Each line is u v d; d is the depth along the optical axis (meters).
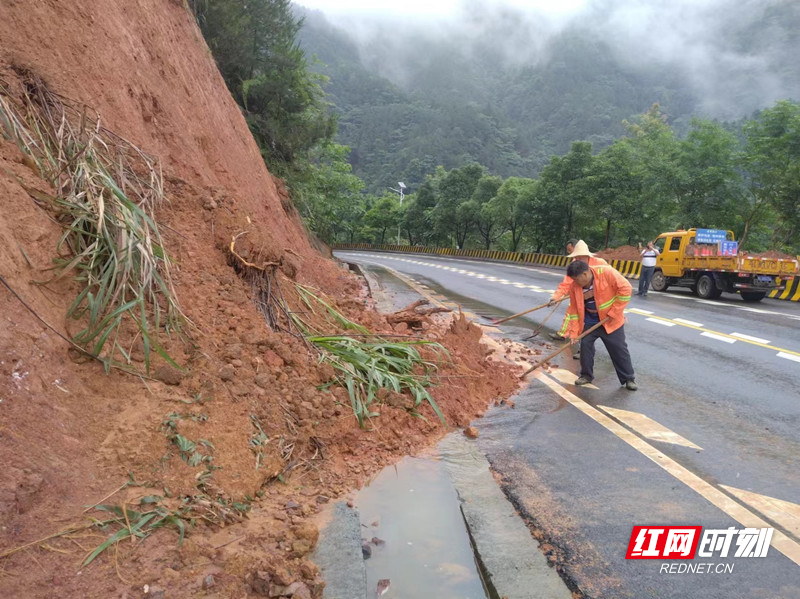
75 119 4.60
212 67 11.86
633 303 14.70
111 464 2.81
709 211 28.42
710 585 2.83
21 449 2.48
